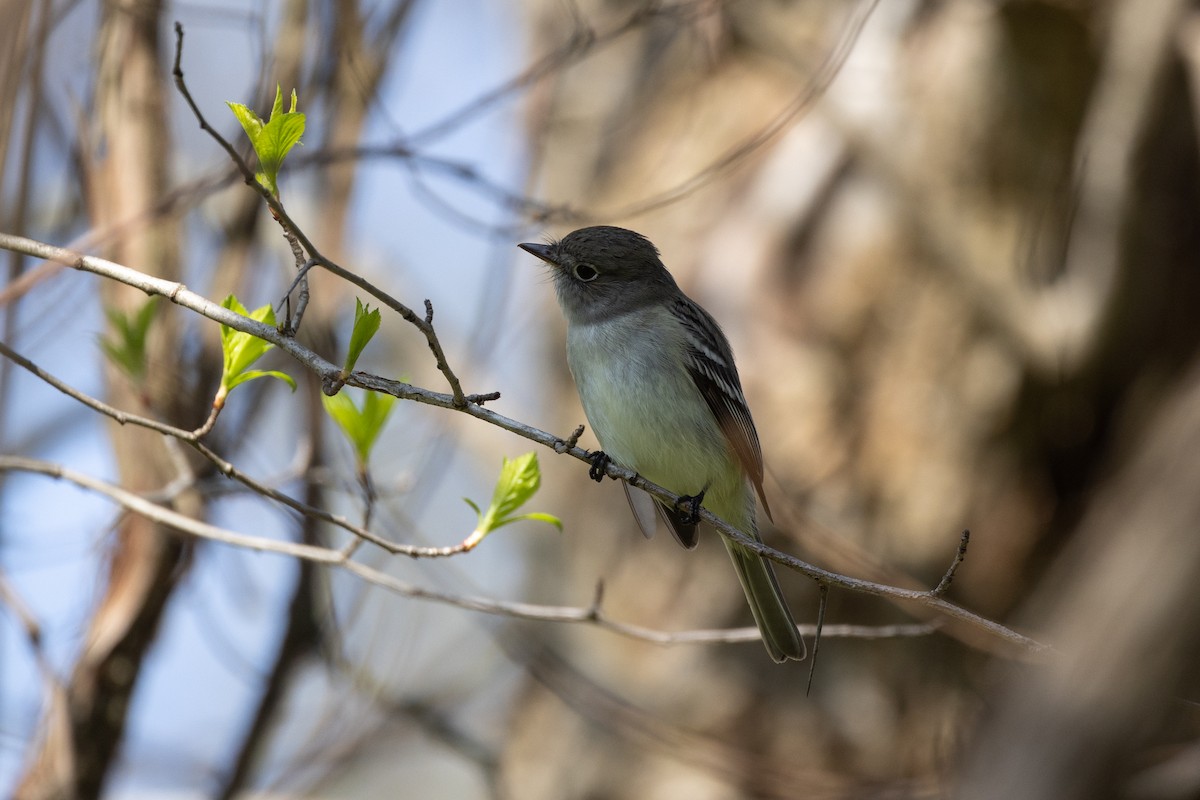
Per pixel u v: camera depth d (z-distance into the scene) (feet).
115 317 29.78
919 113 42.01
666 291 35.35
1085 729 13.37
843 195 43.42
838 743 41.27
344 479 32.76
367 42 34.12
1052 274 40.50
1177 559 13.29
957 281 41.47
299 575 34.94
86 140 31.27
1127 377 40.98
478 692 48.75
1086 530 14.66
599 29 47.14
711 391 33.94
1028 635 21.03
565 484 47.62
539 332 50.60
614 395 33.68
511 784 45.37
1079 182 39.29
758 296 43.62
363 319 21.79
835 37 43.11
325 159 31.71
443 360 22.02
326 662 35.70
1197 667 13.25
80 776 30.81
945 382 41.73
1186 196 40.47
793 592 42.11
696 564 44.16
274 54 32.94
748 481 34.68
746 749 41.86
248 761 35.58
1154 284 40.14
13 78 21.54
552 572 46.83
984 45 41.39
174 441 29.78
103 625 31.19
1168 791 17.74
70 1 29.94
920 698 41.01
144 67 31.22
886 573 39.06
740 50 45.93
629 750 43.55
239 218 33.35
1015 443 41.63
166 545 31.48
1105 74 38.22
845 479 41.93
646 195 45.80
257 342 24.14
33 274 25.72
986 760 14.15
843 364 42.63
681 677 43.09
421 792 51.52
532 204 33.88
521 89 38.88
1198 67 36.47
